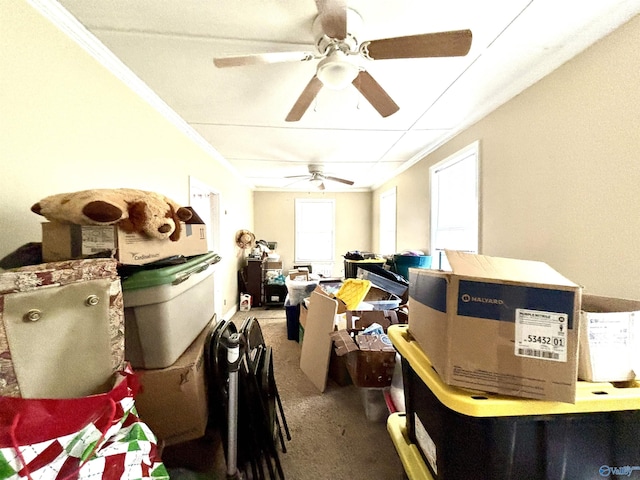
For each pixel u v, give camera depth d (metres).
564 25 1.32
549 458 0.77
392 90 1.93
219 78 1.73
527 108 1.78
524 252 1.82
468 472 0.80
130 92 1.74
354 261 3.78
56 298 0.69
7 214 0.99
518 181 1.86
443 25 1.32
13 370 0.61
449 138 2.75
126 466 0.63
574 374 0.69
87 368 0.74
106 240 0.96
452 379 0.77
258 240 5.45
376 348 1.75
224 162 3.73
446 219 2.97
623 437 0.78
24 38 1.05
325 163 3.87
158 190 2.09
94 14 1.21
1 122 0.97
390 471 1.35
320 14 1.09
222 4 1.18
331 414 1.78
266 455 1.28
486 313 0.74
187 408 1.12
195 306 1.39
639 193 1.20
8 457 0.52
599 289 1.36
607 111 1.31
